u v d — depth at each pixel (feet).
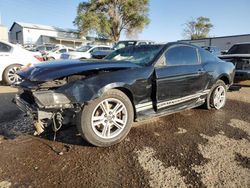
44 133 11.69
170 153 10.23
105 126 10.44
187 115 15.47
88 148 10.39
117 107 10.73
